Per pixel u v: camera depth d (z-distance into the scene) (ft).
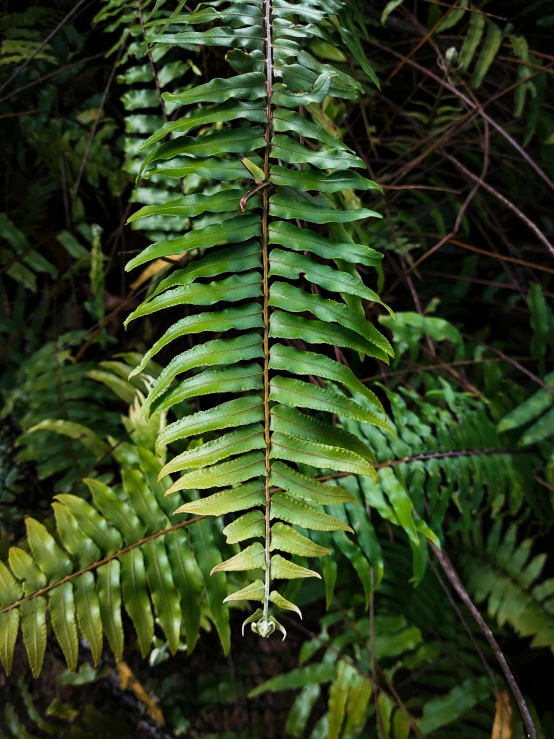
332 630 2.46
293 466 1.84
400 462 1.91
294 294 1.43
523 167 2.80
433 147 2.29
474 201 2.73
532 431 2.12
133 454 1.98
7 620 1.65
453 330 2.27
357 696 2.14
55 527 1.90
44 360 2.38
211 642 2.54
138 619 1.72
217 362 1.41
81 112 2.47
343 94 1.55
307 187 1.46
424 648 2.31
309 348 2.21
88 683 2.48
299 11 1.58
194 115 1.48
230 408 1.40
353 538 1.83
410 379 2.42
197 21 1.54
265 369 1.41
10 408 2.34
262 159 1.54
